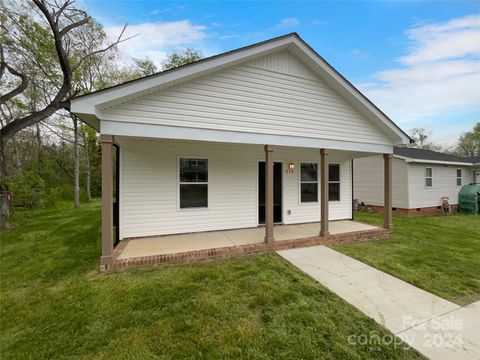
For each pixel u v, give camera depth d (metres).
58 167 18.81
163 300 2.93
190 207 6.03
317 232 6.10
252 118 4.91
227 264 4.23
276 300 2.95
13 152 15.82
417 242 5.87
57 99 9.11
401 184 11.07
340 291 3.22
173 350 2.11
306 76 5.46
